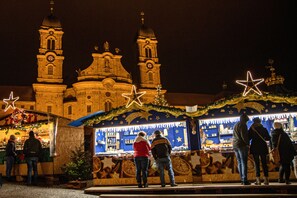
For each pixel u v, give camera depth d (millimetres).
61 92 54469
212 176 11297
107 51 56312
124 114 12719
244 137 9242
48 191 11156
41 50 56375
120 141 12938
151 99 59531
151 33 67000
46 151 14180
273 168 10789
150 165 11828
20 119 15055
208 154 11523
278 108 11367
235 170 11148
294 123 11500
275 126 9609
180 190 9609
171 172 10117
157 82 62969
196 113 11953
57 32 58406
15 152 14289
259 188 8992
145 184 10188
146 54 65250
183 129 12555
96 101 52156
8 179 14398
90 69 54812
